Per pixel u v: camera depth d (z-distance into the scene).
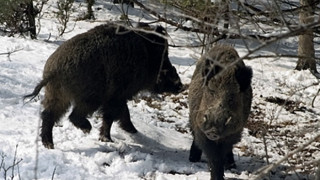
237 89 9.09
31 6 25.09
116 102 11.62
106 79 11.21
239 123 9.28
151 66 12.06
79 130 12.12
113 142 11.82
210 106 9.02
